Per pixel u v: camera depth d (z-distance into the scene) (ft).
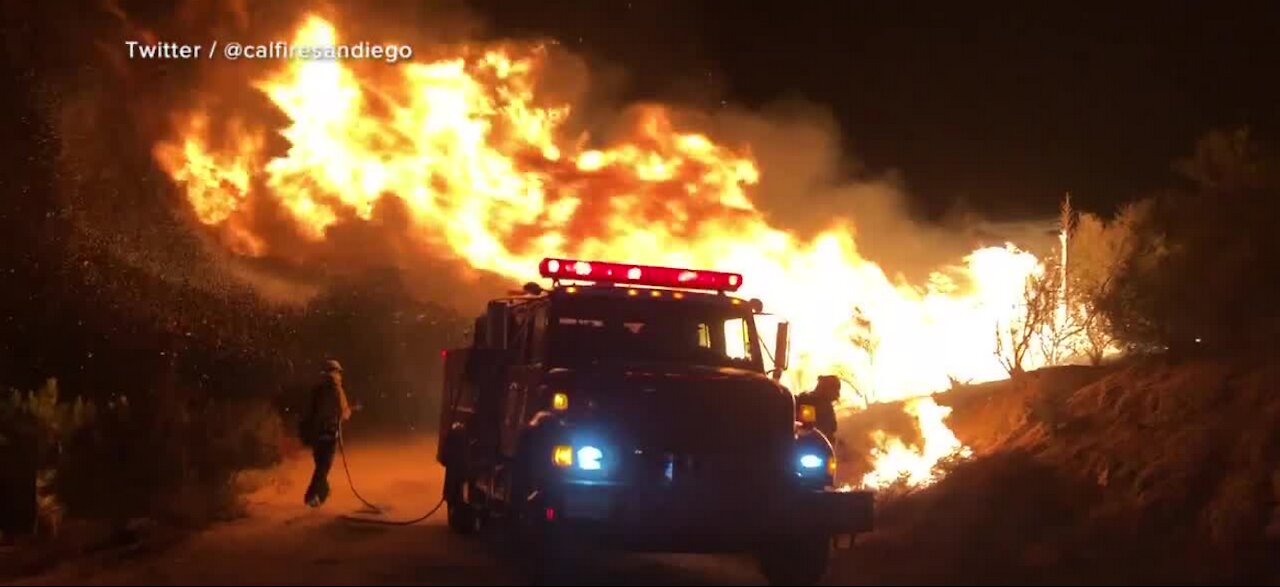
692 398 34.94
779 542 35.32
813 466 35.78
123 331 66.13
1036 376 49.78
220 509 47.06
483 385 41.63
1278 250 46.19
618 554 42.04
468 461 42.68
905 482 46.32
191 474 48.44
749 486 34.63
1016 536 39.47
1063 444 43.52
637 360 38.17
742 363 39.58
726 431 34.91
